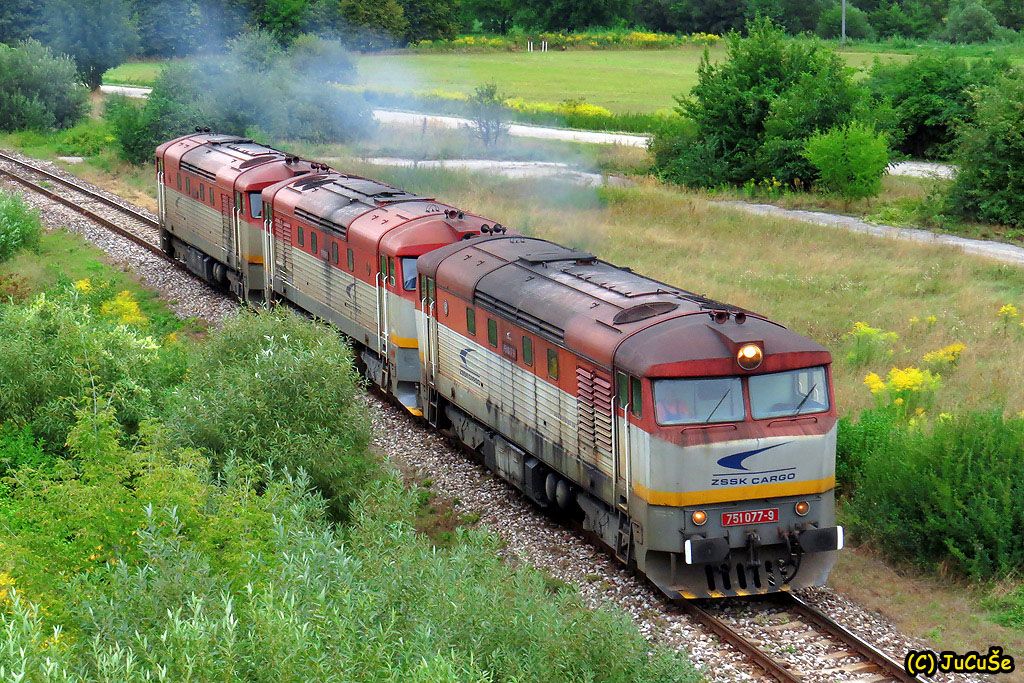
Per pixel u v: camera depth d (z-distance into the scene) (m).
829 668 45.00
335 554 40.47
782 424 49.53
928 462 55.81
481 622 37.22
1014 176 127.12
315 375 61.59
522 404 61.62
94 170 167.88
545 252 67.00
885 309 93.06
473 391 67.88
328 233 86.25
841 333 87.44
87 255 118.25
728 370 49.03
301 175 101.00
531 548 58.19
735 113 162.50
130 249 122.44
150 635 34.38
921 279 103.19
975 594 51.81
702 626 49.19
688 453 48.44
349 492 58.06
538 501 61.94
